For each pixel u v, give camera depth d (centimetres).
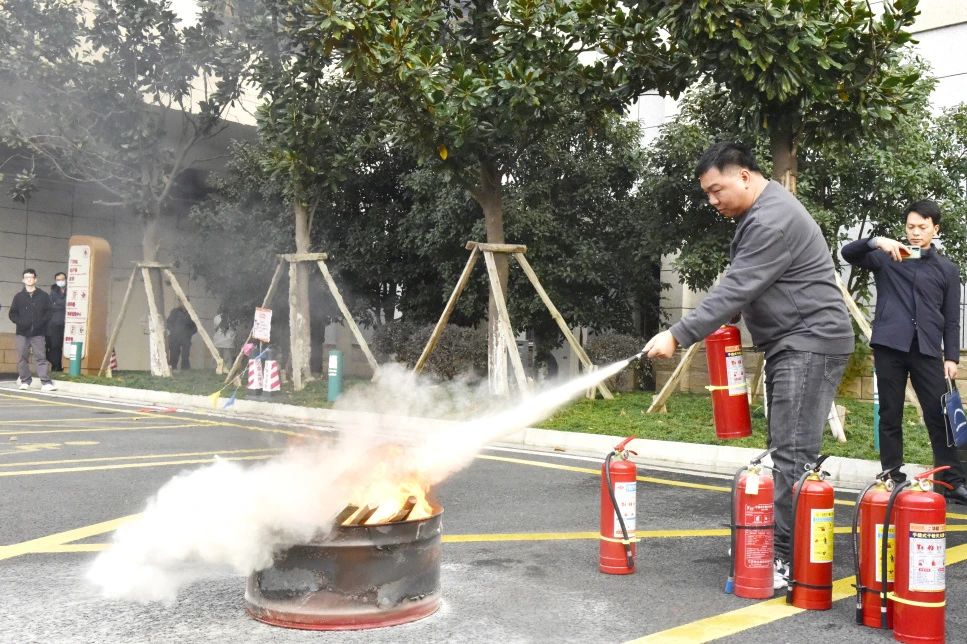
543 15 980
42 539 470
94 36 1598
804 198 1189
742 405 412
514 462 796
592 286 1501
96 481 643
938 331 586
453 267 1521
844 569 430
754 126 872
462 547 467
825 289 393
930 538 314
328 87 1285
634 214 1472
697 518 554
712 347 414
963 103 1262
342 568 327
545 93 1025
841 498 633
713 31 771
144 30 1616
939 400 591
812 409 391
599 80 1015
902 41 803
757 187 402
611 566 413
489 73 1020
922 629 314
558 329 1545
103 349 1747
